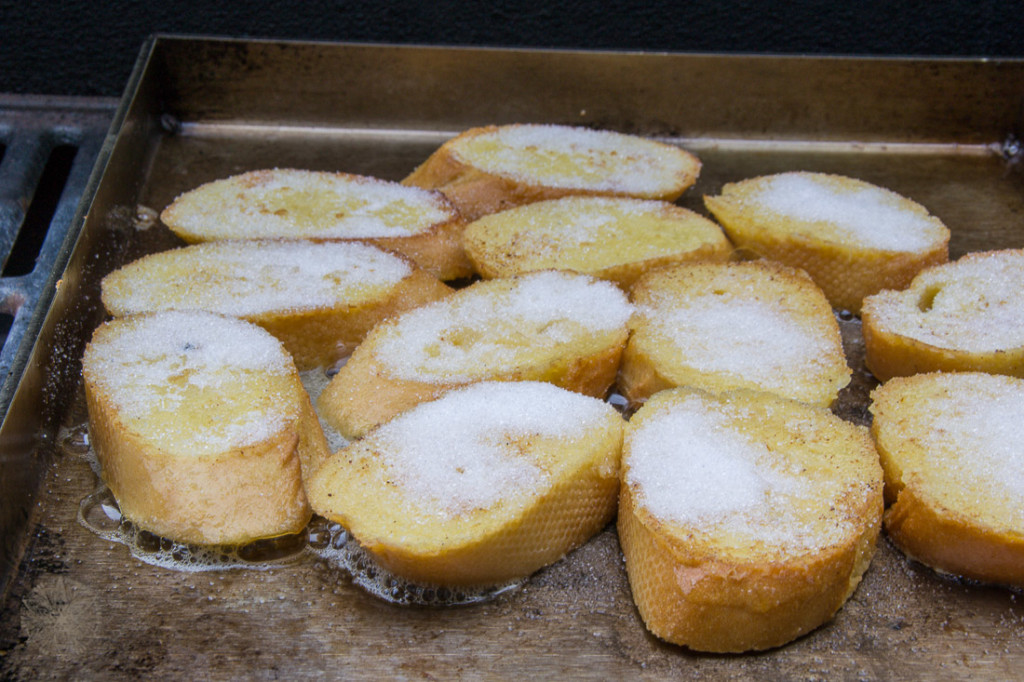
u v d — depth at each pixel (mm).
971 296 615
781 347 590
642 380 588
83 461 563
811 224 647
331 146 728
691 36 759
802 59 718
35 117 727
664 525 511
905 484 541
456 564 518
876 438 562
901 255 625
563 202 662
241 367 562
